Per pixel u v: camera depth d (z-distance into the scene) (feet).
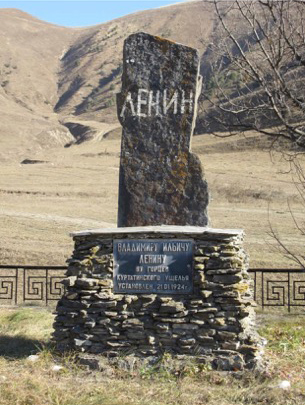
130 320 29.14
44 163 240.12
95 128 452.76
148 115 32.50
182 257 29.27
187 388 26.30
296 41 26.11
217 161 197.26
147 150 32.48
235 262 28.60
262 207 118.83
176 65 32.30
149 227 30.55
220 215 106.42
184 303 28.84
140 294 29.53
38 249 72.13
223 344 28.14
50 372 28.09
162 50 32.45
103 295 29.53
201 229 29.60
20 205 118.21
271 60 24.95
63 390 25.49
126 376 27.89
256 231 88.43
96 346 29.37
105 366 28.48
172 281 29.27
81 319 29.78
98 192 148.25
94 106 575.38
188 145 32.14
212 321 28.32
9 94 630.74
